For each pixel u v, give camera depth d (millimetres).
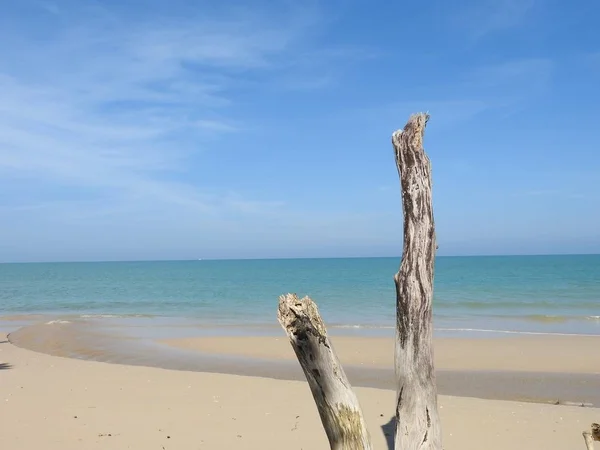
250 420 8062
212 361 14211
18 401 9195
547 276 54562
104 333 19812
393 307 28703
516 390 10820
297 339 3922
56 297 39531
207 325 22297
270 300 34688
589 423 7898
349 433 4066
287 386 10414
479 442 7129
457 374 12289
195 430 7586
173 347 16484
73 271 100188
